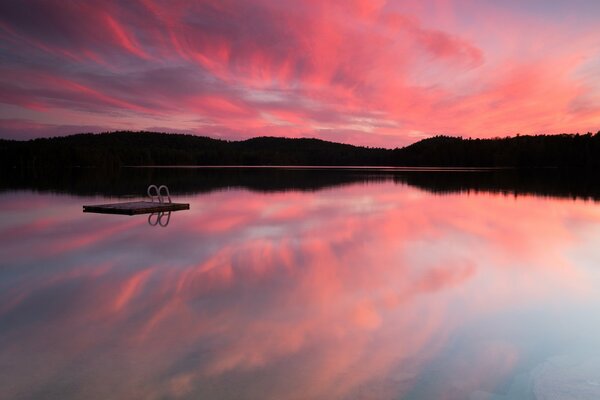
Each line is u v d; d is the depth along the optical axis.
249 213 17.09
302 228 13.39
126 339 5.07
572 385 4.11
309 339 5.11
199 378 4.20
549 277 7.81
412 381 4.18
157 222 14.57
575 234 12.42
